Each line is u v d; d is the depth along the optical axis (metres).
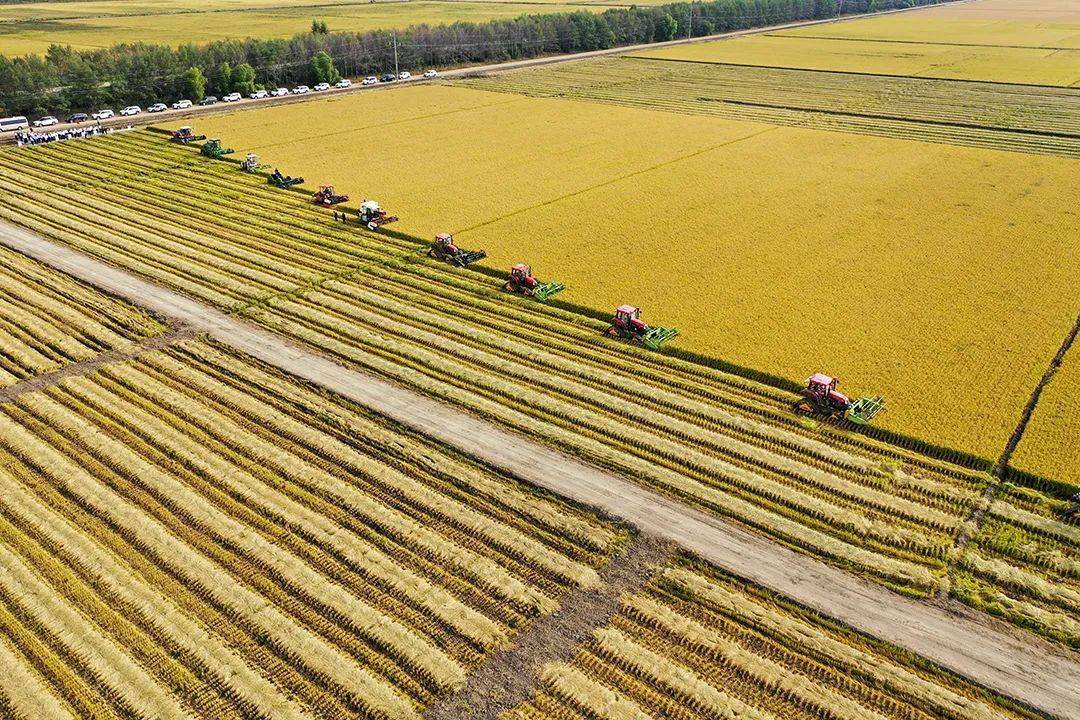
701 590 29.42
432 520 32.84
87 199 72.75
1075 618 28.28
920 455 37.28
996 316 50.06
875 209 70.50
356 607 28.53
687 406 40.88
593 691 25.47
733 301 52.16
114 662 26.48
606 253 60.28
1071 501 33.88
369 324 49.78
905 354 45.50
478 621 28.02
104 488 34.69
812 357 45.19
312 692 25.50
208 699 25.25
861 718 24.73
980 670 26.36
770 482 35.25
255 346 46.66
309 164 85.00
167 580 29.81
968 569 30.56
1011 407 40.41
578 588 29.58
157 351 46.00
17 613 28.47
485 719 24.58
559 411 40.38
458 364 44.78
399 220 67.38
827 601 29.03
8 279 55.34
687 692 25.47
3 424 39.06
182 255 60.28
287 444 37.69
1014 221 67.06
